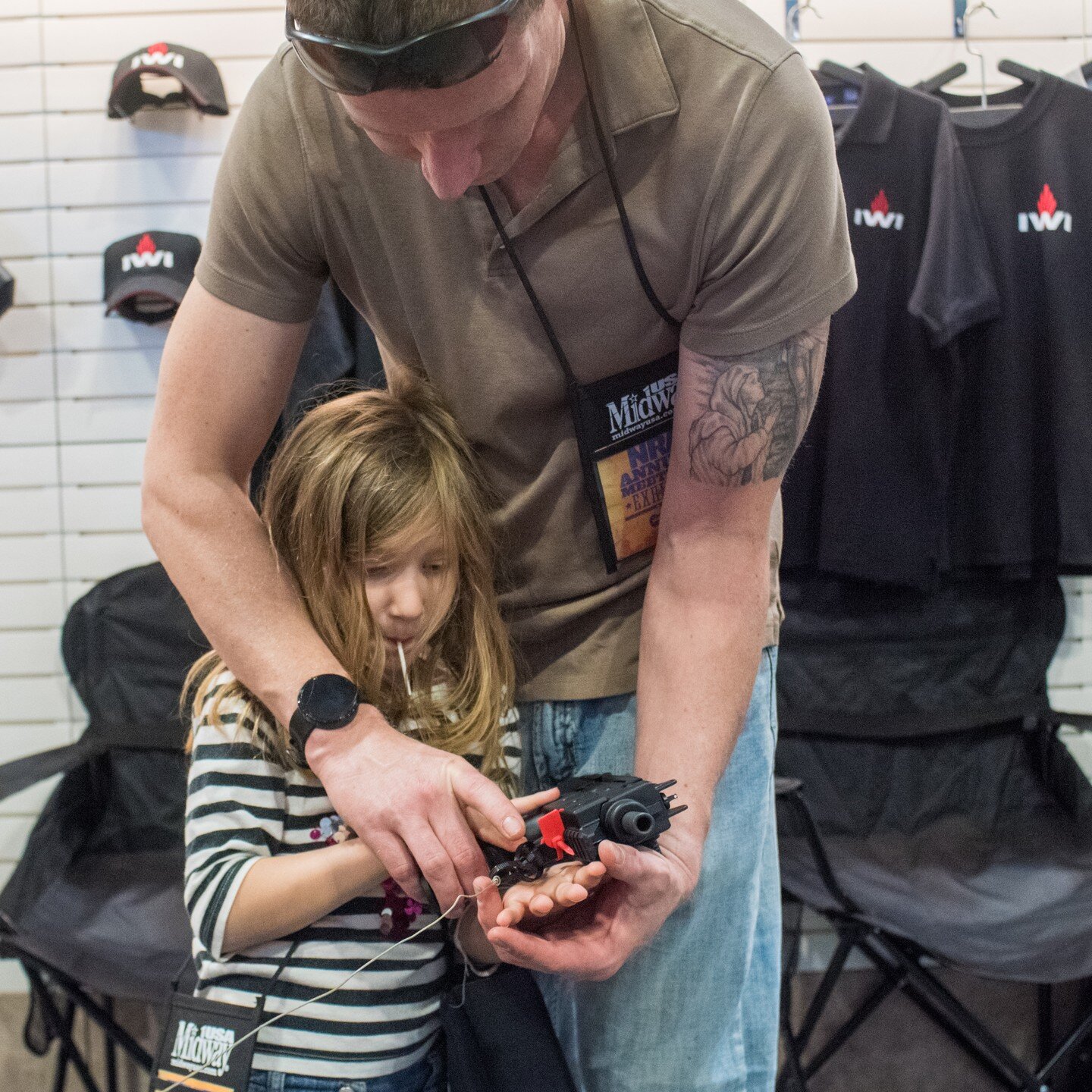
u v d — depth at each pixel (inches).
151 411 100.4
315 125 40.4
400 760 40.1
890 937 79.7
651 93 37.5
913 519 90.9
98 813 91.6
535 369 43.4
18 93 98.9
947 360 90.7
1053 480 93.0
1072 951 73.9
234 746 47.4
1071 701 102.4
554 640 49.3
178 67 93.2
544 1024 45.8
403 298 43.7
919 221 90.9
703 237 39.1
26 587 101.3
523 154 39.0
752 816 49.0
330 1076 46.0
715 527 42.9
